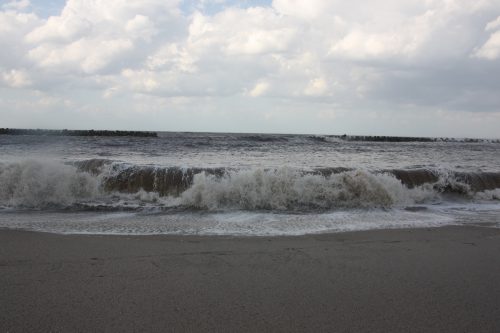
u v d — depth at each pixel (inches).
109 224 229.0
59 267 146.6
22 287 126.6
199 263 155.6
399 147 1348.4
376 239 201.3
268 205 294.8
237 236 203.9
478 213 290.4
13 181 295.6
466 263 162.9
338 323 107.3
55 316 107.3
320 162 617.9
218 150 882.8
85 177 314.8
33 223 228.1
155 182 337.7
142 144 1007.0
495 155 954.1
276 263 157.8
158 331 100.6
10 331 98.6
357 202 309.7
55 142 1001.5
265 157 709.9
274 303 119.1
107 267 147.9
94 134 1615.4
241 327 103.7
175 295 123.3
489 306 120.3
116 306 114.4
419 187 354.3
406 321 109.4
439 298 125.6
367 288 133.0
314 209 290.5
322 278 141.6
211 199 292.4
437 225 241.4
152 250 172.2
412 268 155.0
